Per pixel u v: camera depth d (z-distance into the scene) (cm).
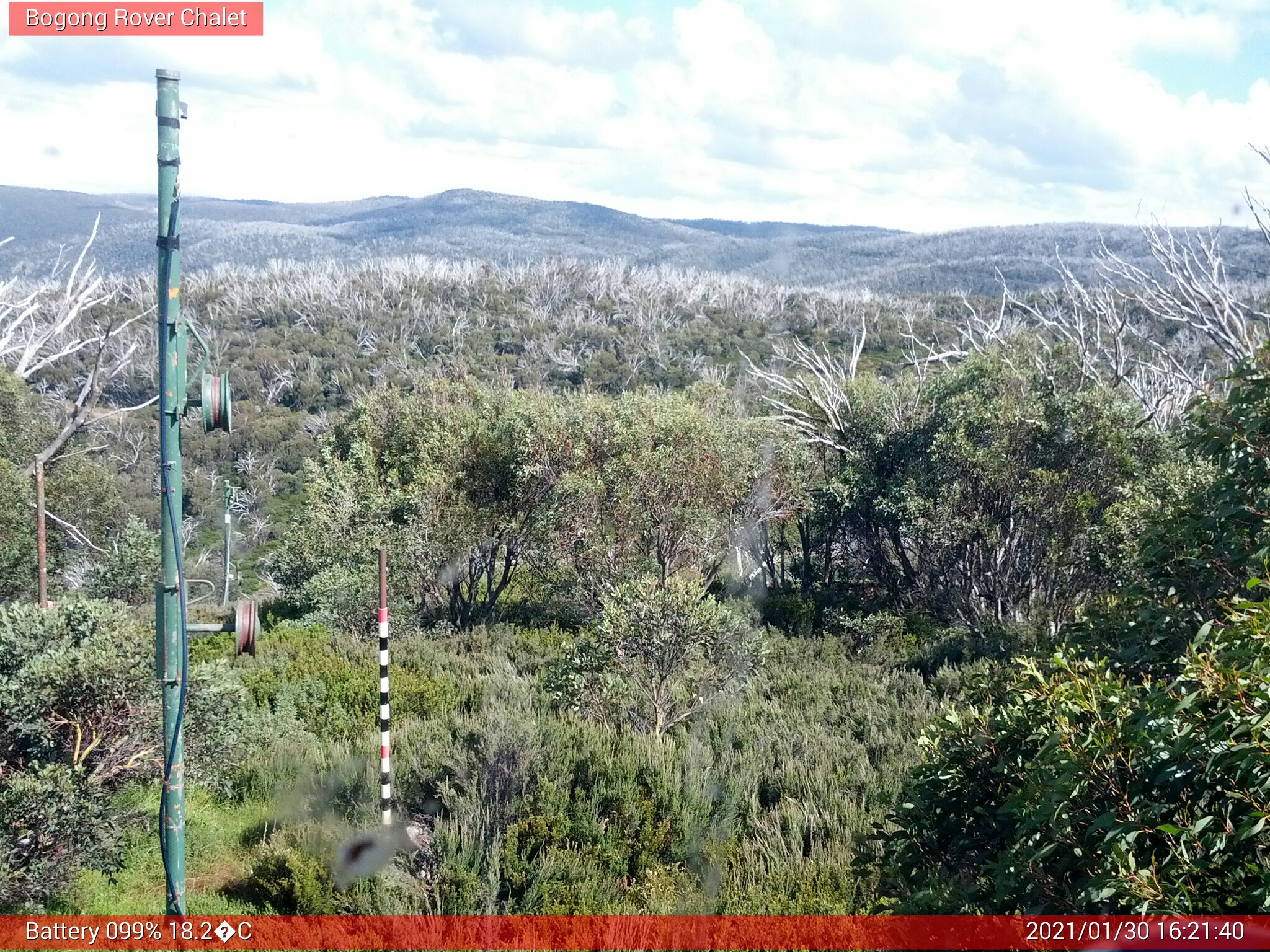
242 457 4756
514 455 1612
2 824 604
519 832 661
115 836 665
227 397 477
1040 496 1341
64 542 2069
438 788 730
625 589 1005
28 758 695
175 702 486
